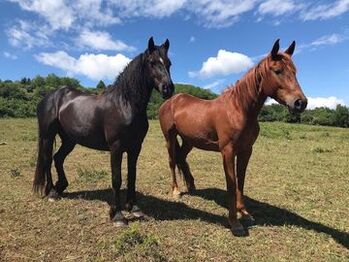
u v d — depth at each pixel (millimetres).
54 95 6285
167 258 4422
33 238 4898
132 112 5242
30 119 32312
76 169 9211
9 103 38531
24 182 7652
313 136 20594
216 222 5625
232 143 5242
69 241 4840
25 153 11359
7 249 4598
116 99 5332
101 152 12062
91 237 4938
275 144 15234
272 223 5684
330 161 11016
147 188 7441
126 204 5852
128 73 5246
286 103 4785
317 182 8281
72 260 4379
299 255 4633
